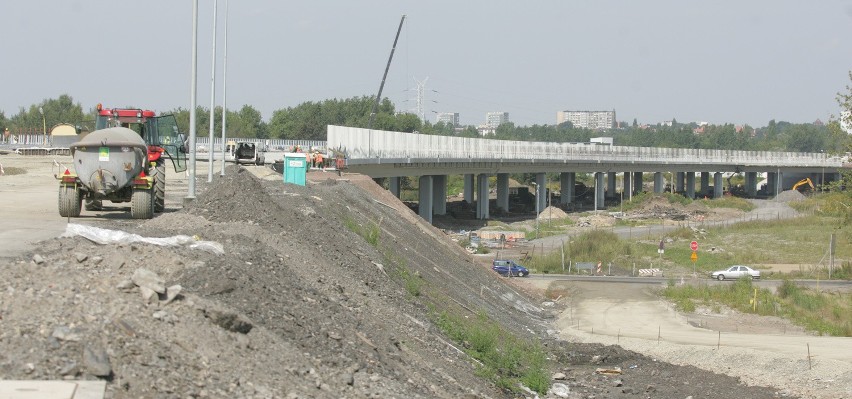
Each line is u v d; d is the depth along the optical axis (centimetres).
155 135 3512
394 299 2477
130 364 1173
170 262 1648
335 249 2630
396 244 3653
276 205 2747
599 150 13150
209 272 1664
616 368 3155
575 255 7231
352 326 1883
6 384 1044
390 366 1761
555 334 3838
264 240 2242
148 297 1374
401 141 8594
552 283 5734
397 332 2102
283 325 1616
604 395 2672
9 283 1342
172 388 1158
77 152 2753
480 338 2516
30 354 1121
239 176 2730
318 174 5800
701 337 3831
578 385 2798
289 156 4319
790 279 6109
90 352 1144
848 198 6397
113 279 1431
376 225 3797
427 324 2428
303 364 1480
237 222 2391
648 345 3553
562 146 12438
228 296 1619
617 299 5075
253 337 1459
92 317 1257
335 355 1633
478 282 4144
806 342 3647
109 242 1812
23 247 2147
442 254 4262
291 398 1302
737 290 5222
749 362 3209
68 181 2788
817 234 8769
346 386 1491
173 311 1376
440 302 2942
